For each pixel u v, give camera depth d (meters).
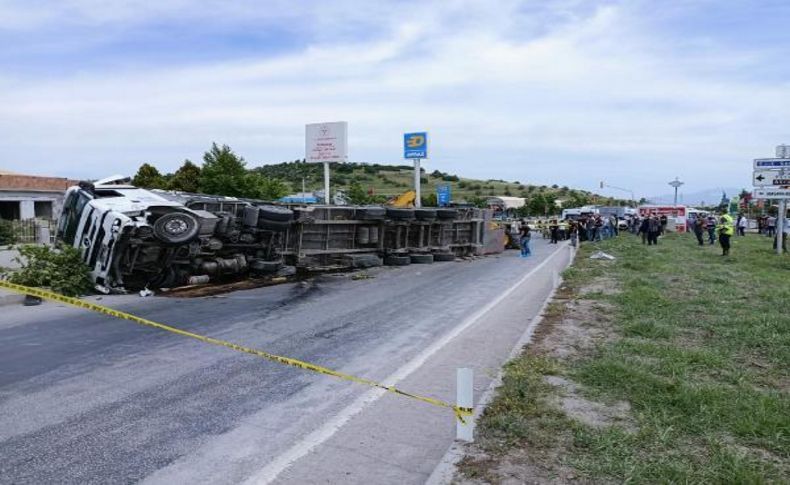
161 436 4.89
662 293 12.34
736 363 6.87
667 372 6.36
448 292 13.72
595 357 6.98
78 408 5.51
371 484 4.06
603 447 4.35
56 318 9.67
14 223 26.89
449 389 6.16
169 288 13.21
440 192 52.12
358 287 14.48
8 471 4.22
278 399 5.85
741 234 45.03
